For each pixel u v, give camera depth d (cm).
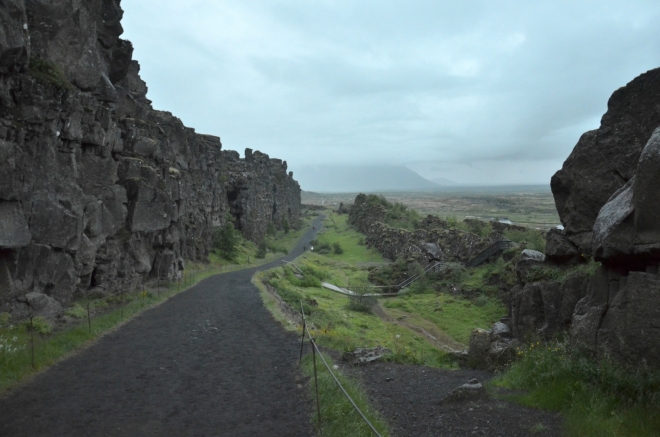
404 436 1002
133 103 3666
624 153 1598
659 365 1031
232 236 7244
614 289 1244
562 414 1041
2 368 1471
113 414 1251
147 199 3397
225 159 10162
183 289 3884
